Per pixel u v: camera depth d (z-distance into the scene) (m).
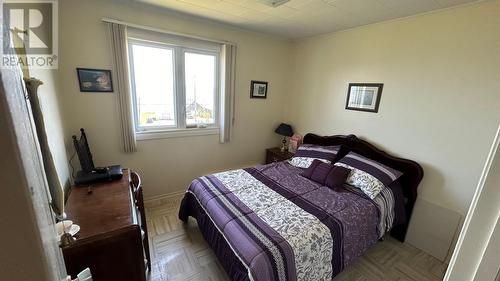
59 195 0.84
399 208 2.25
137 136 2.70
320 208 1.90
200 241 2.23
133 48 2.55
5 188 0.33
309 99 3.47
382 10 2.16
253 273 1.31
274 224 1.65
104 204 1.54
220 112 3.29
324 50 3.16
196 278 1.81
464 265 0.45
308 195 2.13
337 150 2.81
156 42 2.61
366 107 2.71
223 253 1.65
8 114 0.32
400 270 2.00
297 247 1.46
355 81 2.81
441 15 2.03
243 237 1.52
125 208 1.49
